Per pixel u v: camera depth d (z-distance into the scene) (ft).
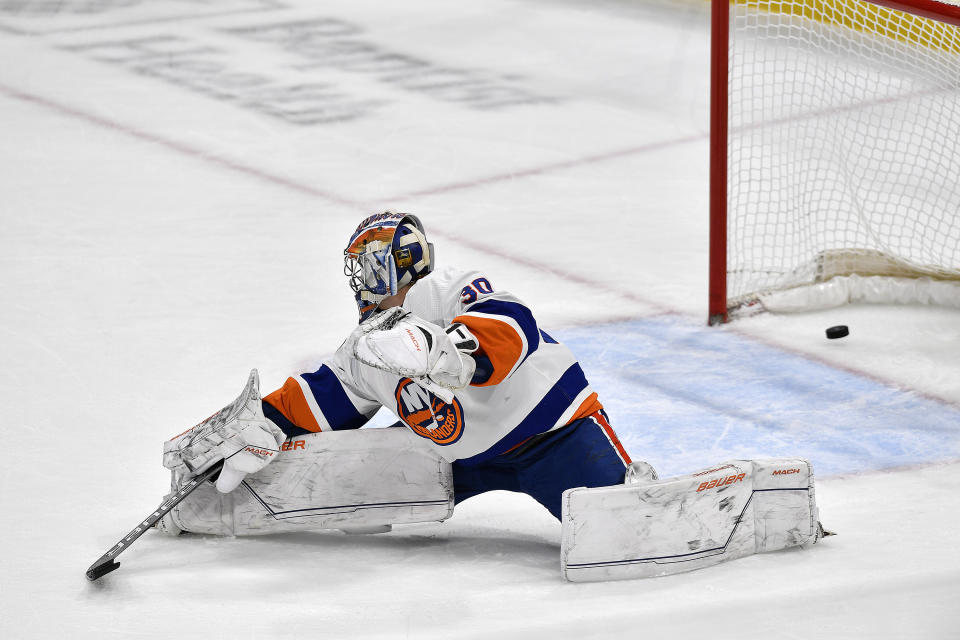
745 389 56.65
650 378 57.98
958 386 56.80
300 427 40.06
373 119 106.63
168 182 89.66
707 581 34.50
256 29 138.41
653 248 77.30
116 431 50.55
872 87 88.07
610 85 118.01
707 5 141.79
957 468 48.11
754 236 74.23
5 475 45.78
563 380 37.63
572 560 35.29
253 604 33.55
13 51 127.44
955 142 84.48
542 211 84.38
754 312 66.85
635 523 35.55
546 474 38.04
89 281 69.72
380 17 143.74
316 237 78.69
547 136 102.22
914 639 29.68
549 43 132.67
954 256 73.92
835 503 44.57
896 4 62.18
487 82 118.73
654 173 93.30
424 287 36.76
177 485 39.14
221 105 110.11
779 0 86.12
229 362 58.70
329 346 60.90
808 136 90.38
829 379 57.93
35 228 79.10
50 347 59.98
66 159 94.63
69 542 39.63
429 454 39.32
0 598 34.78
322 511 39.47
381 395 38.81
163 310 65.46
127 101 110.83
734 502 36.96
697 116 108.47
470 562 37.86
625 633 30.53
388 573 36.37
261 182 90.02
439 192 88.28
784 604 31.76
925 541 37.58
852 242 75.15
